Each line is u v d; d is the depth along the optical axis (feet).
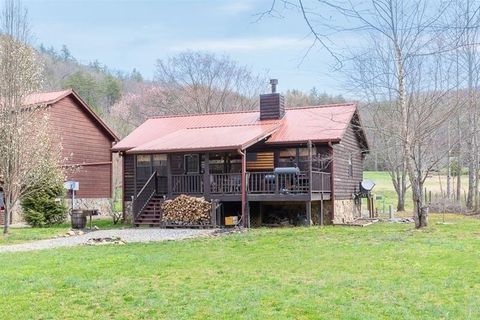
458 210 80.23
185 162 67.46
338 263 30.58
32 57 56.59
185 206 57.31
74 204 79.00
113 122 150.51
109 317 20.53
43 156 57.21
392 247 36.09
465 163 95.09
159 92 132.36
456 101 56.59
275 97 69.92
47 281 26.37
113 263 31.73
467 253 33.12
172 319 19.95
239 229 52.70
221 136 60.49
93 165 84.38
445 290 23.57
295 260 31.83
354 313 20.01
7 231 52.39
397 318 19.43
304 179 58.49
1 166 52.65
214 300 22.33
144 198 62.85
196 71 127.03
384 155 91.71
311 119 68.08
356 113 72.64
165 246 39.52
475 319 19.24
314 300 22.03
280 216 63.67
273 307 21.13
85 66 194.59
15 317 20.61
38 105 61.46
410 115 50.83
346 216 69.05
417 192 50.55
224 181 59.47
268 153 64.59
